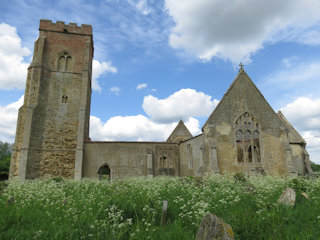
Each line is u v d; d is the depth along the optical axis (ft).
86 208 21.58
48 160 82.02
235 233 16.63
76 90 91.76
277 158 70.33
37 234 14.85
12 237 15.08
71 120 88.02
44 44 91.91
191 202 22.44
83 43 97.91
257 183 36.09
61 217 18.83
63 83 91.04
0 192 32.37
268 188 28.96
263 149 70.95
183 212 21.17
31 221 18.54
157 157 86.22
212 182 41.42
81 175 78.89
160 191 30.19
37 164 79.97
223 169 65.72
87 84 93.15
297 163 79.25
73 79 92.63
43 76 87.56
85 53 96.53
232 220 18.95
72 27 97.96
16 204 23.56
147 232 15.89
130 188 34.12
